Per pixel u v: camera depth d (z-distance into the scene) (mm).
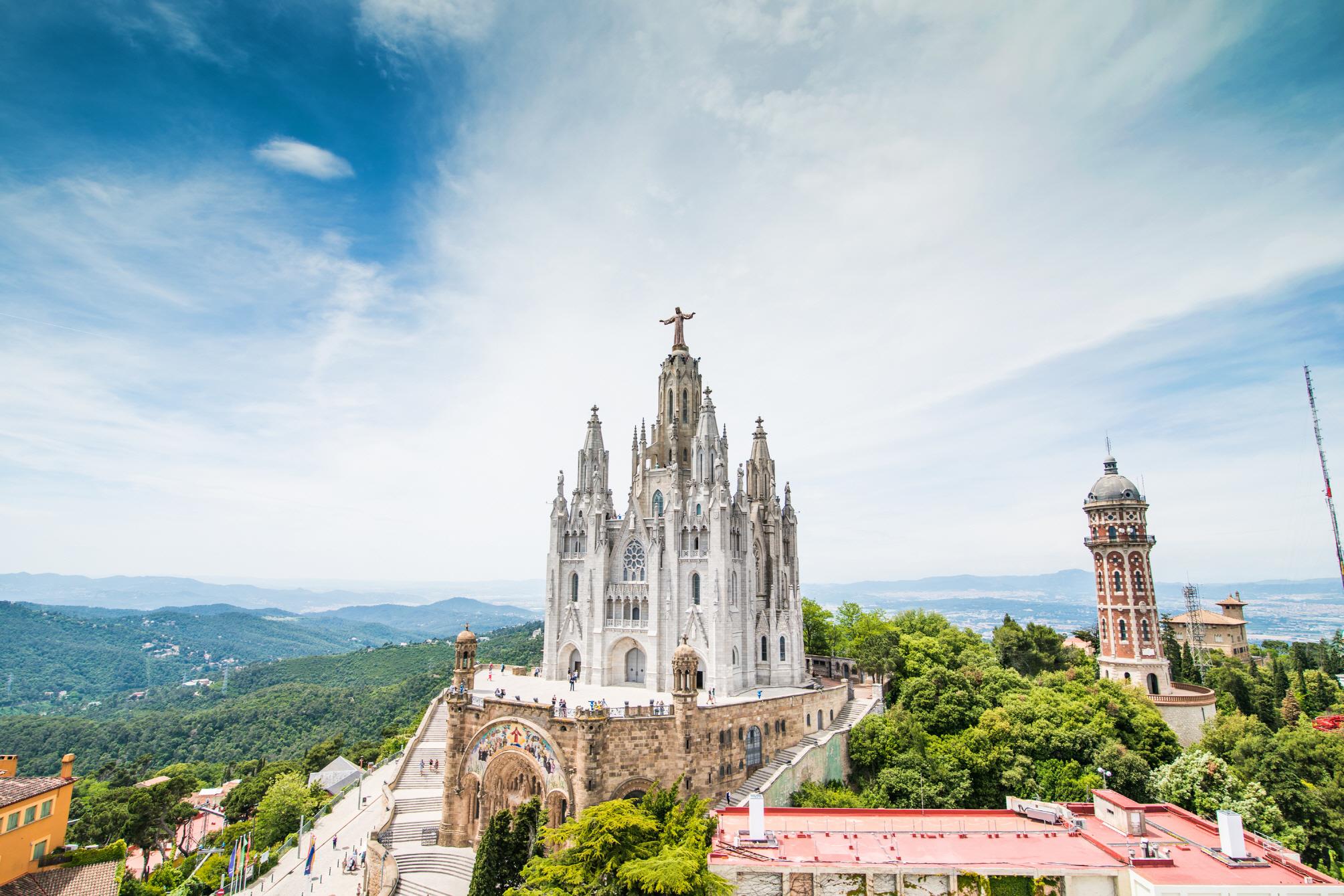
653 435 125688
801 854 50250
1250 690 138375
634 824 50438
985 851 50812
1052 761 99562
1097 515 138875
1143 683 129375
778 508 127000
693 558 108875
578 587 119875
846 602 169750
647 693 105688
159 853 137000
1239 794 93312
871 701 118938
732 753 87875
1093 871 46750
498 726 87438
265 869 95375
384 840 88188
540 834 57250
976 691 113125
